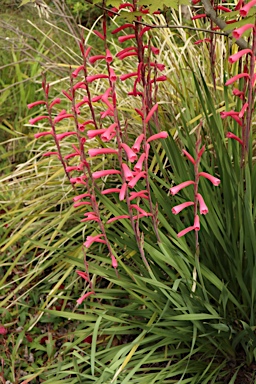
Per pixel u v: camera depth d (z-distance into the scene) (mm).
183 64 3883
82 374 2588
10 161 4629
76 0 6121
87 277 2678
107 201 2791
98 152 2301
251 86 2346
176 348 2816
